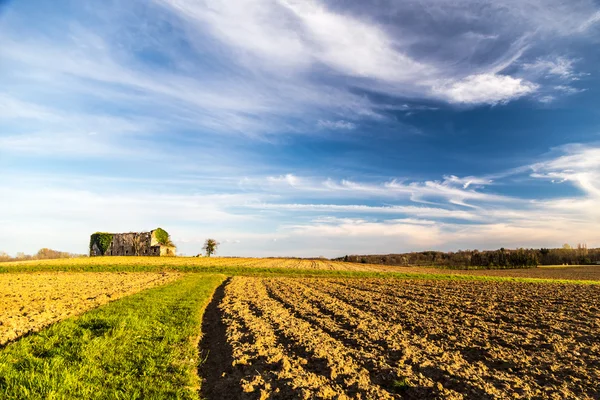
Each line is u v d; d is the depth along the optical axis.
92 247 81.00
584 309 17.70
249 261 75.12
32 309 16.11
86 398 6.60
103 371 8.11
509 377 8.38
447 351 10.47
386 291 26.19
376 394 7.31
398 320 14.88
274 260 88.12
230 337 11.60
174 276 36.38
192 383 7.85
